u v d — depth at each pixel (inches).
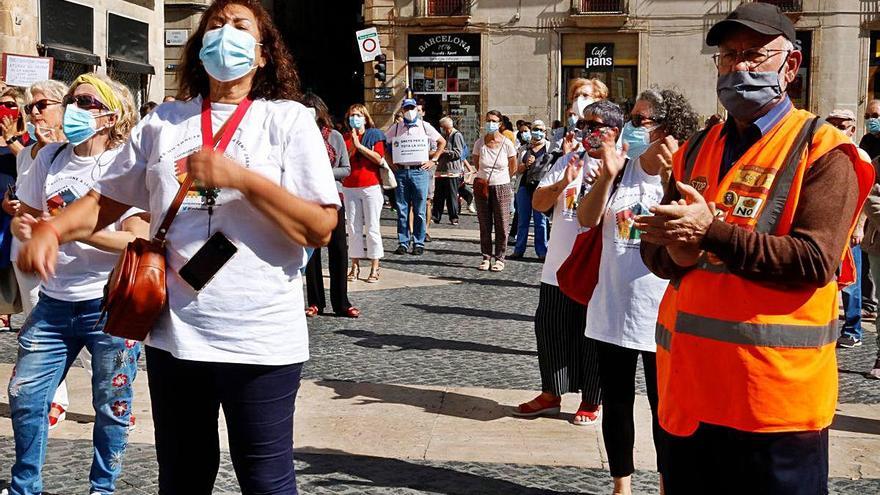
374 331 346.9
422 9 1204.5
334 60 1551.4
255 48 126.5
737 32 119.6
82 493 184.1
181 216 124.0
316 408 246.5
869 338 354.3
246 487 126.8
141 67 828.6
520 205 565.0
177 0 1021.8
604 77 1187.9
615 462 183.8
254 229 123.0
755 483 118.7
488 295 433.7
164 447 128.5
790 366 116.0
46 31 693.3
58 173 179.0
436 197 756.0
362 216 460.8
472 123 1217.4
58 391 227.5
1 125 261.3
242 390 123.3
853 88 1141.7
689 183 127.3
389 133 575.8
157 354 125.6
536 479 198.4
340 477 197.5
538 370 291.7
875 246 290.0
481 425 234.2
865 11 1133.1
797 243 111.0
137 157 129.3
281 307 124.6
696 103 1168.2
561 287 192.2
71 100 174.7
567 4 1181.7
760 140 119.1
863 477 202.7
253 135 125.3
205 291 122.3
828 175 113.1
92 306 172.2
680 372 122.3
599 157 191.8
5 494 176.7
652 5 1168.2
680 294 124.0
